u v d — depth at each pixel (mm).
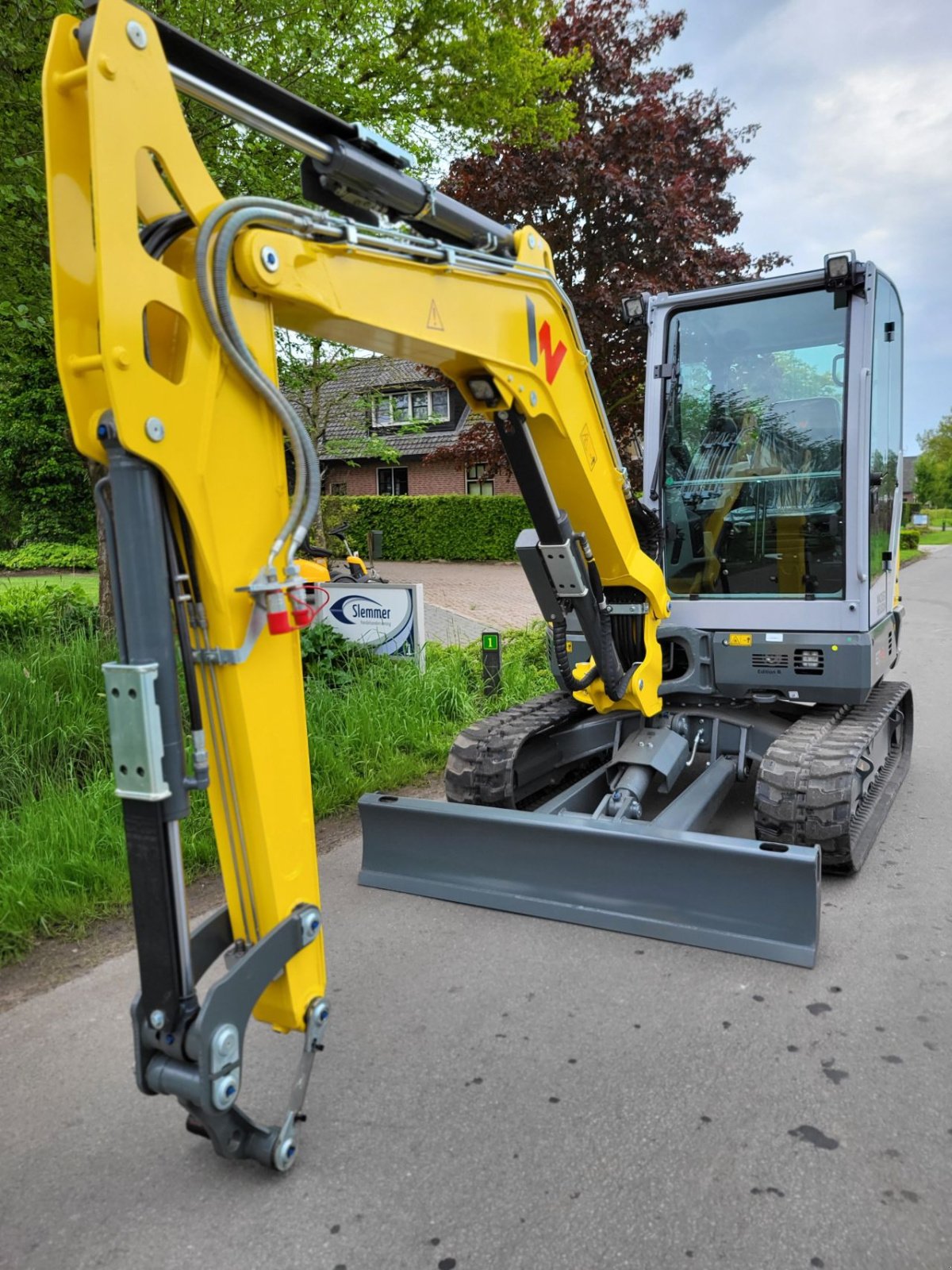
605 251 10633
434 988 3316
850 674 4398
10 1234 2230
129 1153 2518
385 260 2617
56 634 7188
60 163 1933
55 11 5113
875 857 4508
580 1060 2865
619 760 4449
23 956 3658
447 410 26438
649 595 4340
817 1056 2857
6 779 4984
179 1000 2127
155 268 1986
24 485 25266
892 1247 2107
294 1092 2430
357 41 6641
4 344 6535
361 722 6262
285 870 2381
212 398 2115
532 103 8188
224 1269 2105
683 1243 2133
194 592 2191
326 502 20062
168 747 2070
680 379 4848
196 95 2119
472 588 16922
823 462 4523
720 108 11039
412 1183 2352
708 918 3570
